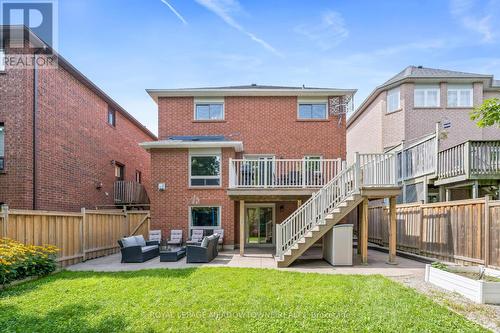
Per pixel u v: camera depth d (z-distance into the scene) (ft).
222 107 49.73
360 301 17.49
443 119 54.95
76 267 29.53
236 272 25.63
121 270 27.30
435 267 22.35
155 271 26.13
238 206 46.34
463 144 33.71
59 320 15.17
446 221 30.73
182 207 44.93
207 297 18.31
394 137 57.31
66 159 42.91
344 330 13.83
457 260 28.96
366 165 32.09
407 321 14.66
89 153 49.34
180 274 24.76
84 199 47.57
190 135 49.16
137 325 14.52
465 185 35.04
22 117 35.68
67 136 43.27
